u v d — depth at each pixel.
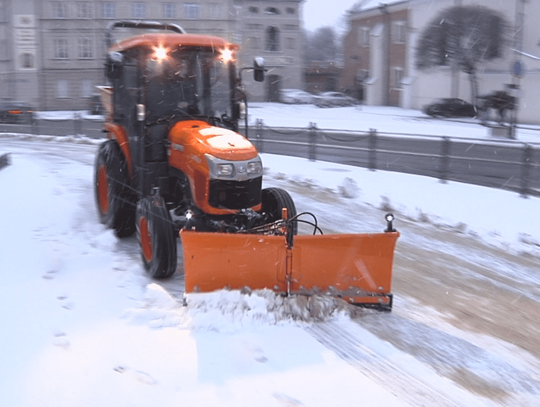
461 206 10.25
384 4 42.16
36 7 43.31
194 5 45.09
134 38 6.97
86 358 4.37
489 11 31.72
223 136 6.20
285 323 5.03
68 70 44.53
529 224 9.06
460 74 35.88
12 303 5.42
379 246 5.34
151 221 5.94
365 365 4.42
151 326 4.94
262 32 48.41
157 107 6.67
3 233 7.88
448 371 4.40
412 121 32.22
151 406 3.76
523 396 4.08
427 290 6.25
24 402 3.78
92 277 6.18
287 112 38.97
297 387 4.05
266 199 6.79
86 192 11.07
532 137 23.98
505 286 6.47
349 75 47.91
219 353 4.49
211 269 5.13
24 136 23.27
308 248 5.23
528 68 31.28
